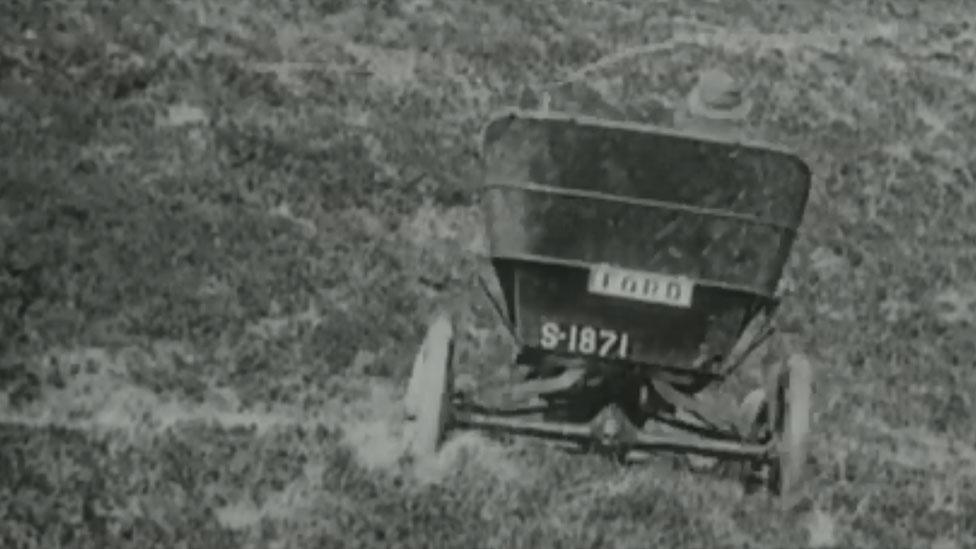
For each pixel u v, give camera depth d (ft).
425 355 42.98
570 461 46.47
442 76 97.81
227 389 51.49
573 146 43.06
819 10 134.62
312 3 105.91
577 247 43.50
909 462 55.67
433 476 45.06
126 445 44.98
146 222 63.93
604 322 43.83
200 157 74.13
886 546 45.96
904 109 112.98
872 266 78.64
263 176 73.46
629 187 43.21
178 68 86.89
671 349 43.93
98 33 89.04
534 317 44.04
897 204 90.63
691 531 43.11
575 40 111.04
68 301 55.52
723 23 125.18
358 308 60.13
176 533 39.83
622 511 43.78
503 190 43.60
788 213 43.37
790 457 42.98
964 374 66.90
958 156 105.50
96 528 39.47
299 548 39.83
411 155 81.35
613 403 42.93
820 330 67.00
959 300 77.97
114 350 52.39
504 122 43.21
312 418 49.96
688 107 45.85
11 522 39.22
